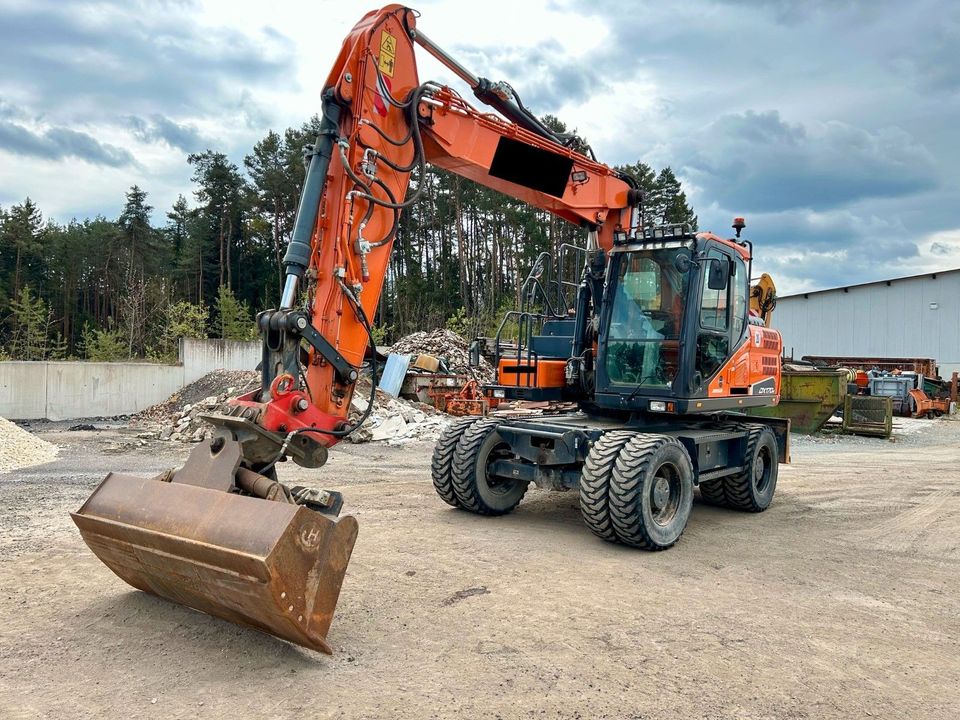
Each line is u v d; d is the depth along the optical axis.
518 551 6.12
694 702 3.56
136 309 38.75
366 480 9.47
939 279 33.53
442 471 7.37
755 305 9.45
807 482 10.44
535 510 7.82
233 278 50.09
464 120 6.25
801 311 37.66
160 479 4.45
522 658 4.00
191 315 34.41
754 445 8.01
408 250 44.22
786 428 8.88
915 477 11.04
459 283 44.69
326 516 4.29
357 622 4.47
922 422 22.39
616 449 6.28
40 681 3.63
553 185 7.08
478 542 6.39
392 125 5.73
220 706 3.40
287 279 5.00
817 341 37.06
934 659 4.20
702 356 6.95
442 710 3.40
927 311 33.81
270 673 3.75
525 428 7.01
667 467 6.57
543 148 6.89
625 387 7.03
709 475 7.36
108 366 19.14
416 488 8.90
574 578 5.44
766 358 8.54
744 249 8.01
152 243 53.69
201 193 48.72
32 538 6.32
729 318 7.43
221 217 49.03
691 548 6.50
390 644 4.15
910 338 34.22
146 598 4.77
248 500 3.86
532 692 3.60
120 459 11.22
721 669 3.94
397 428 13.92
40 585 5.04
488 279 44.34
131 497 4.27
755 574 5.77
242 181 49.25
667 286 6.96
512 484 7.63
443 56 6.21
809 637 4.46
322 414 4.93
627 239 7.17
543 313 8.16
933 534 7.37
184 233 58.81
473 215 43.97
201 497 4.02
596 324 7.58
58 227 59.22
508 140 6.60
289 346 4.84
